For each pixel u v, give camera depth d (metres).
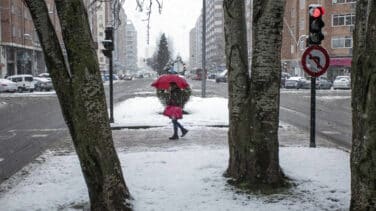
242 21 7.92
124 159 10.34
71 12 6.31
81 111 6.36
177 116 14.55
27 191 8.00
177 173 8.84
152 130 16.78
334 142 14.27
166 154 10.82
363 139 5.31
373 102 5.19
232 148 8.02
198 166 9.34
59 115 24.56
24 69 74.81
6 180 9.48
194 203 7.01
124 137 15.13
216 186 7.80
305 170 8.77
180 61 42.38
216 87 59.66
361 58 5.32
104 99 6.54
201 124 17.97
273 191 7.47
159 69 101.12
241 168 7.83
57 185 8.30
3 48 67.06
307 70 11.61
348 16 72.62
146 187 7.88
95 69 6.43
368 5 5.22
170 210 6.71
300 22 82.00
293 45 84.69
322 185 7.82
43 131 17.84
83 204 7.15
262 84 7.56
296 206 6.81
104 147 6.46
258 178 7.63
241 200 7.10
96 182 6.44
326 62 11.55
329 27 74.25
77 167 9.79
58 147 13.61
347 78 57.78
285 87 60.25
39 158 11.84
